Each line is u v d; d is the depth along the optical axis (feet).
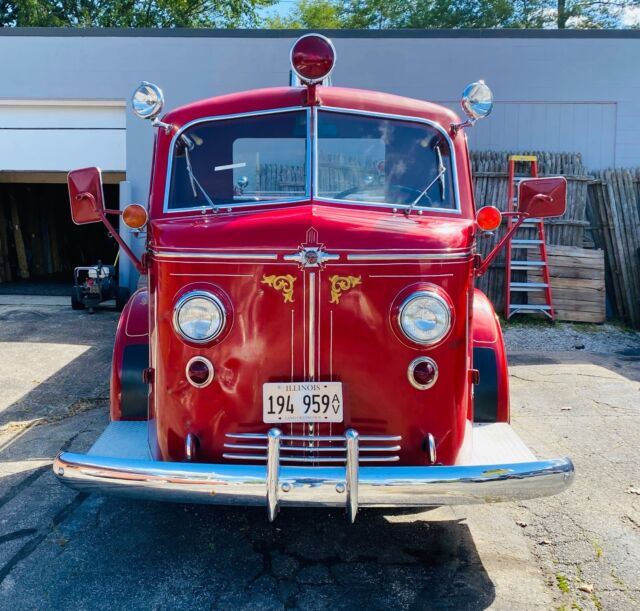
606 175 30.45
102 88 32.71
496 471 8.27
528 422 16.63
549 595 9.27
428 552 10.46
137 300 12.51
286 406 8.95
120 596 9.19
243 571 9.87
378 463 9.17
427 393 9.12
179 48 32.22
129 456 9.74
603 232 30.53
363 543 10.74
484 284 29.89
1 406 17.71
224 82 32.32
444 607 8.99
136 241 33.06
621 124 31.45
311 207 9.78
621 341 26.35
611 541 10.76
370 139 10.98
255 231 8.93
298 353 8.93
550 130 31.65
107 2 77.92
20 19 70.64
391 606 9.01
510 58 31.32
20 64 32.73
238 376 9.02
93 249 60.64
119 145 33.71
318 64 10.24
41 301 35.70
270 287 8.84
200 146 11.03
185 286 9.03
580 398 18.70
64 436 15.42
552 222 29.78
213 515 11.63
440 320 8.93
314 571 9.90
